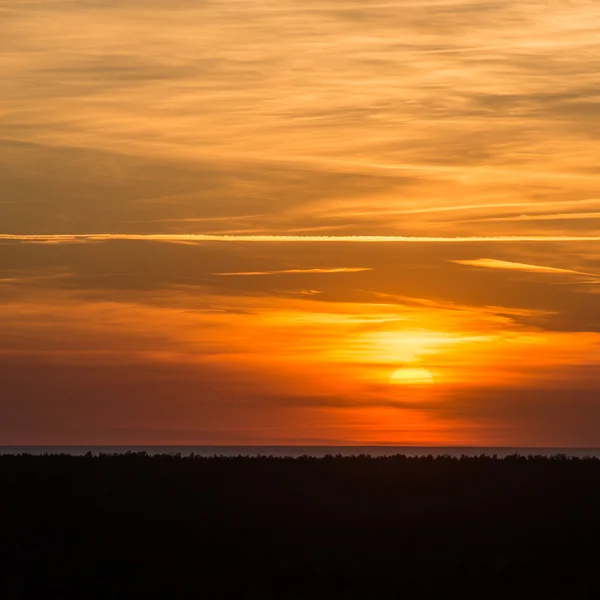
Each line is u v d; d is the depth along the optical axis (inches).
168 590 2497.5
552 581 2637.8
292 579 2618.1
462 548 2947.8
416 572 2687.0
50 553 2856.8
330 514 3425.2
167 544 2967.5
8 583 2532.0
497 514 3427.7
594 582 2630.4
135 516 3341.5
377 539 3046.3
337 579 2620.6
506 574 2684.5
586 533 3152.1
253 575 2637.8
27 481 3914.9
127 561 2773.1
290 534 3105.3
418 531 3154.5
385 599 2459.4
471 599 2464.3
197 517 3341.5
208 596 2459.4
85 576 2615.7
